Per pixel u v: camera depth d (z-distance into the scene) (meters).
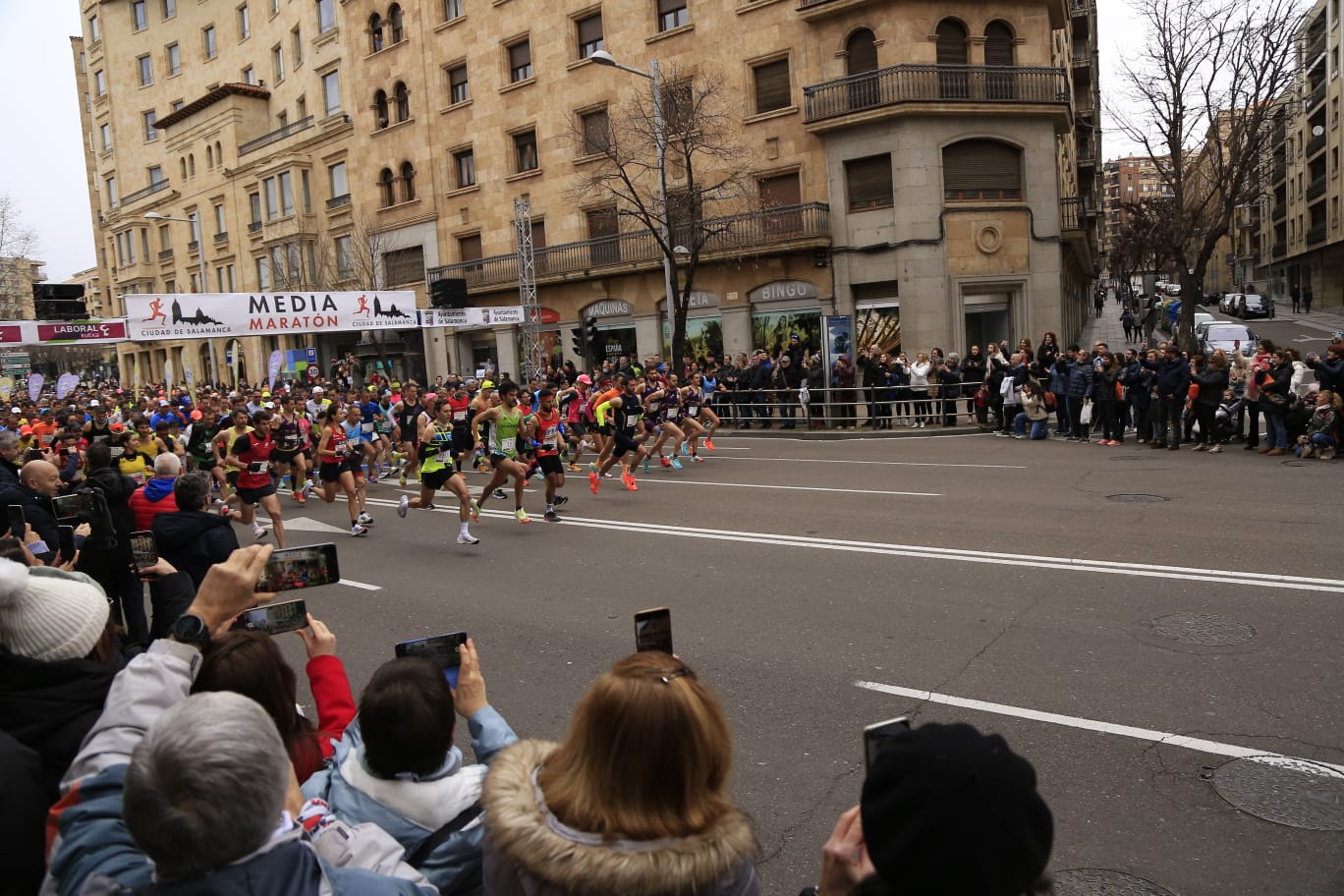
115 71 59.16
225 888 1.77
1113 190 150.00
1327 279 59.50
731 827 1.96
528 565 10.06
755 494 13.68
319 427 17.42
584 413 20.12
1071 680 5.88
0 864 2.25
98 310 73.69
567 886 1.84
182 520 6.55
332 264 43.72
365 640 7.74
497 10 35.31
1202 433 15.79
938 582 8.27
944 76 25.62
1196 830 4.14
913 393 21.61
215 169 50.62
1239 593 7.41
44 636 2.80
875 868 1.63
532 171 34.94
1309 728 5.05
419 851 2.47
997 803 1.51
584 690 6.23
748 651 6.74
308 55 44.50
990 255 26.22
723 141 29.09
